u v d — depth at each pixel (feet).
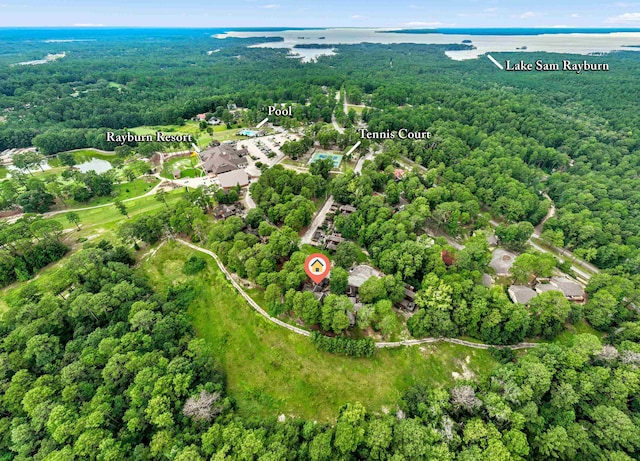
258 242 347.56
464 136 631.56
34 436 191.42
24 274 324.80
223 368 255.09
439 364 253.44
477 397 214.28
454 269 304.50
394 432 198.49
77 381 215.31
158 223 361.10
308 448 198.08
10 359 226.17
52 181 502.38
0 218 434.30
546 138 620.08
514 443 186.39
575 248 379.76
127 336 240.53
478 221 392.88
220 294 307.37
